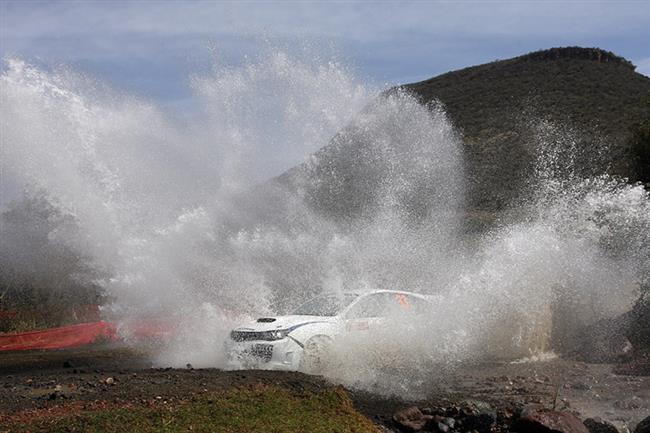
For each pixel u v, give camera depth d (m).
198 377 8.66
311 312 10.88
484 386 9.12
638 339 11.34
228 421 6.60
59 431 6.15
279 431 6.48
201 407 6.96
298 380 8.57
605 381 9.27
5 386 8.55
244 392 7.70
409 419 7.51
